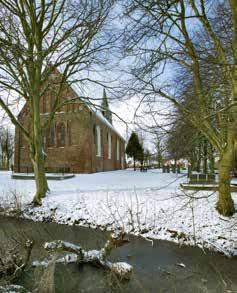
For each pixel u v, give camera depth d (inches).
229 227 404.8
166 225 435.2
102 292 240.1
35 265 250.8
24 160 1316.4
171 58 347.6
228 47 368.8
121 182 807.7
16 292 206.7
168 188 601.0
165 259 332.5
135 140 1743.4
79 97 605.6
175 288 257.6
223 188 434.9
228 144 403.2
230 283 272.8
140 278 275.4
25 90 586.9
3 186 750.5
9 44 500.4
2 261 233.0
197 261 331.3
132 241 396.8
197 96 332.8
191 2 376.8
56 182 851.4
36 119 595.2
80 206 546.9
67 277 254.8
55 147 1320.1
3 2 513.3
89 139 1280.8
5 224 415.2
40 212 545.0
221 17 366.9
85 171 1279.5
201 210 454.6
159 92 333.4
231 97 335.6
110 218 489.1
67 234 425.7
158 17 298.4
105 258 275.3
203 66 322.3
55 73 669.3
